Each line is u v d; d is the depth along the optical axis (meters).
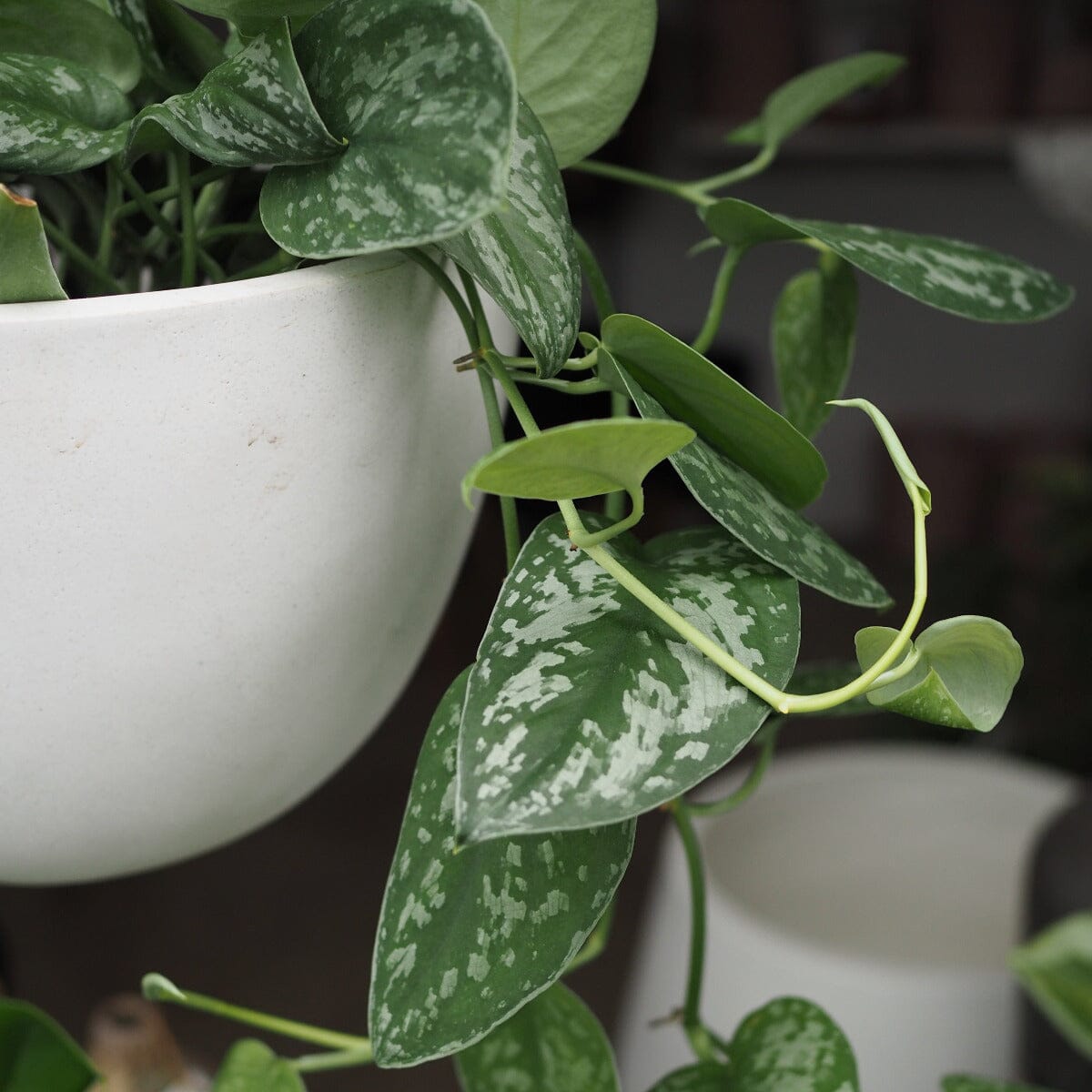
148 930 2.43
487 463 0.58
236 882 2.55
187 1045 2.18
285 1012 2.25
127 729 0.67
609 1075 0.75
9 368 0.62
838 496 3.99
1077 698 2.51
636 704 0.62
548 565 0.65
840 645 3.18
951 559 2.84
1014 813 1.94
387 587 0.70
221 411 0.64
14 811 0.68
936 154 3.49
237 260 0.75
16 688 0.65
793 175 3.73
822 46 3.40
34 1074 0.71
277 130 0.63
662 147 3.65
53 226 0.70
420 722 2.93
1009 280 0.72
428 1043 0.64
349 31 0.64
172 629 0.66
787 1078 0.73
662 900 1.69
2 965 1.41
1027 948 0.60
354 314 0.65
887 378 3.97
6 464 0.63
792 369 0.84
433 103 0.62
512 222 0.66
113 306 0.62
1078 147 2.76
